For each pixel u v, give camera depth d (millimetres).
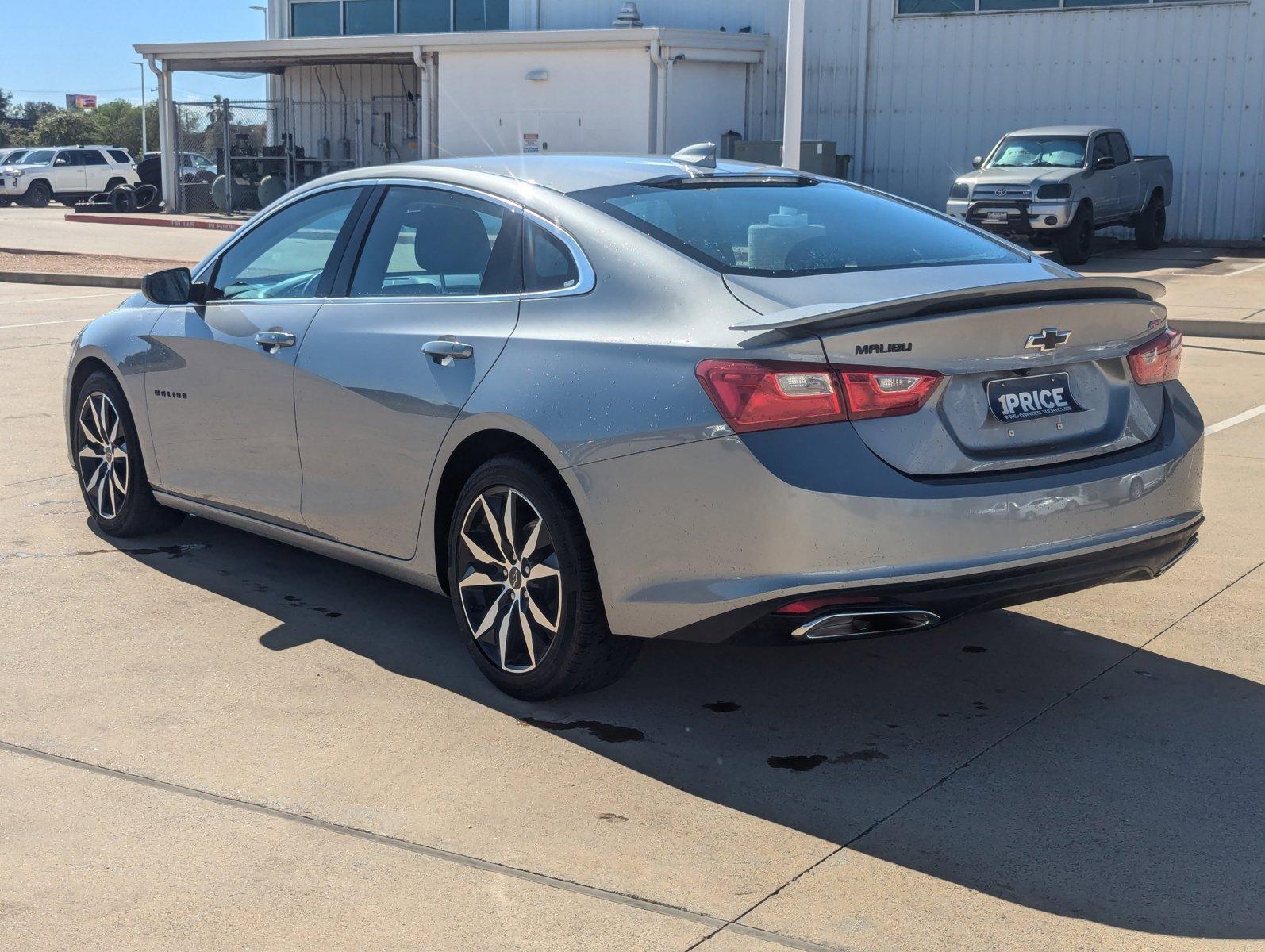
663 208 3918
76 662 4176
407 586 5023
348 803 3266
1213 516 5879
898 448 3268
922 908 2789
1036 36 22812
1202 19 21531
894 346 3244
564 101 24688
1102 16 22250
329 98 31125
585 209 3873
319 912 2771
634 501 3414
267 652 4301
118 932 2689
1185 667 4176
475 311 3969
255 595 4871
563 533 3621
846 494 3186
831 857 3012
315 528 4520
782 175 4449
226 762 3486
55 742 3602
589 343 3594
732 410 3234
